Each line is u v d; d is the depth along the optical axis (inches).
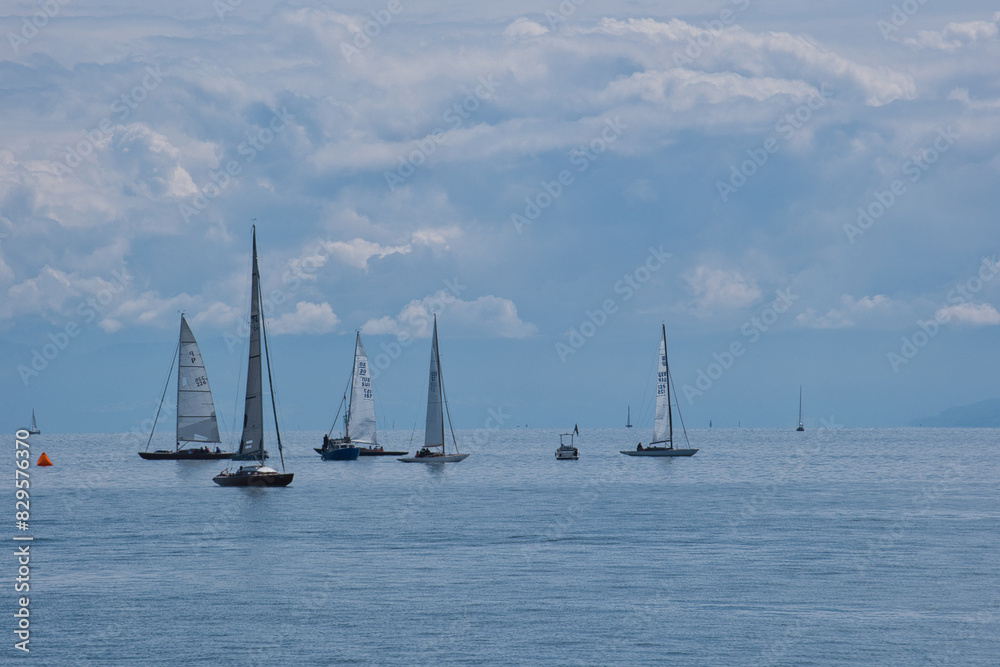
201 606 5408.5
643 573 6230.3
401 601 5492.1
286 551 7145.7
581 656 4495.6
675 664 4387.3
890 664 4382.4
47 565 6614.2
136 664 4429.1
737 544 7391.7
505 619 5108.3
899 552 6973.4
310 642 4731.8
